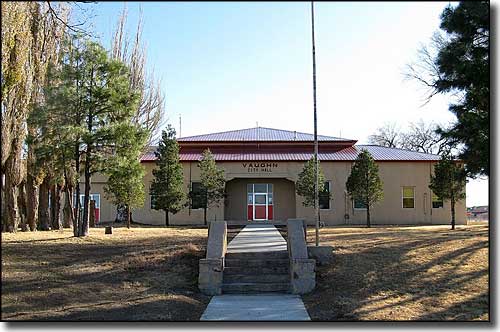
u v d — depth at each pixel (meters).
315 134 15.98
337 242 16.86
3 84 19.16
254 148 37.91
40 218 23.95
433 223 35.25
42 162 17.89
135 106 18.52
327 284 13.02
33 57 21.61
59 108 17.20
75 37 17.48
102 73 18.19
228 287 13.08
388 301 11.51
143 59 36.31
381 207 35.44
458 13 14.98
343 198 35.41
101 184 35.06
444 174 26.67
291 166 35.53
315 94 16.12
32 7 20.36
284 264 14.32
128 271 13.70
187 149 37.62
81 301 11.13
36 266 13.49
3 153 20.98
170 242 16.72
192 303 11.63
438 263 13.93
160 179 31.12
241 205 36.47
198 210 35.00
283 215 36.47
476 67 14.70
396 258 14.45
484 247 15.42
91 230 22.23
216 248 13.76
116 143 17.77
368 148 39.03
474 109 15.76
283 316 10.49
